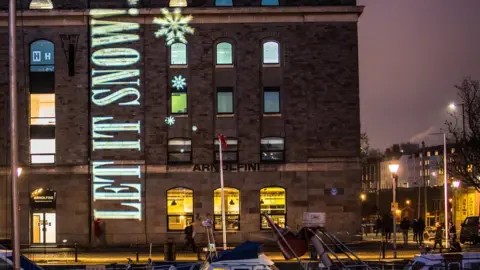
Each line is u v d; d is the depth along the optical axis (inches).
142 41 2319.1
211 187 2298.2
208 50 2313.0
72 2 2313.0
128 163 2300.7
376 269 1311.5
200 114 2311.8
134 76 2315.5
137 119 2311.8
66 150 2304.4
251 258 1183.6
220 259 1185.4
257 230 2289.6
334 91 2320.4
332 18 2319.1
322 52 2319.1
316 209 2297.0
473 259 1259.2
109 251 2143.2
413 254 1911.9
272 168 2300.7
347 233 2282.2
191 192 2303.2
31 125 2308.1
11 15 995.3
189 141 2314.2
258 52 2316.7
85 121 2310.5
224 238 2037.4
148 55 2315.5
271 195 2306.8
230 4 2327.8
